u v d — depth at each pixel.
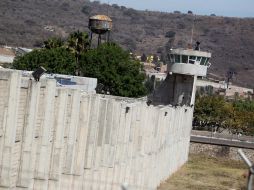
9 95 52.84
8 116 53.16
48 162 62.12
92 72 179.75
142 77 184.38
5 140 53.44
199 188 132.38
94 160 76.56
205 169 163.75
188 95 174.12
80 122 71.25
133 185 98.25
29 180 57.94
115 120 81.88
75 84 100.81
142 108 99.38
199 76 176.00
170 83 176.12
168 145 131.50
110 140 80.62
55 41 197.38
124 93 178.88
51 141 63.25
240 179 151.88
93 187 76.44
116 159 86.12
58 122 64.06
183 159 166.88
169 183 132.75
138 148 100.56
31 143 57.44
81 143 71.50
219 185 140.00
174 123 137.62
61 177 66.94
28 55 176.25
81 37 196.38
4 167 53.78
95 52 182.50
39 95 58.22
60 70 173.25
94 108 73.25
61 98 63.91
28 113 56.59
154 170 115.75
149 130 106.31
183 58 172.00
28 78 56.50
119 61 180.75
